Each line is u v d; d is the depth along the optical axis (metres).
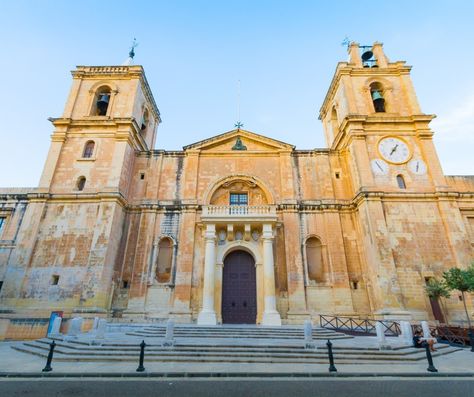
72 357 10.50
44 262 20.59
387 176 22.64
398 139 24.02
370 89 27.33
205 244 21.77
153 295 20.98
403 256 19.88
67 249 20.94
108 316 19.91
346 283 21.00
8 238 21.59
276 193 24.77
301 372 8.84
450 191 21.56
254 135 27.12
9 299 19.36
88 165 23.84
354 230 22.92
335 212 23.34
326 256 22.17
